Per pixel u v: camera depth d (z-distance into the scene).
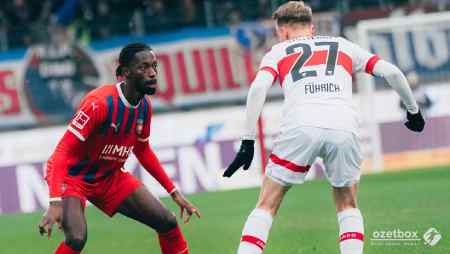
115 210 20.97
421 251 25.50
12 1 60.88
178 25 56.31
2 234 34.38
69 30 55.72
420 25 47.62
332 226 29.97
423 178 41.06
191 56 52.09
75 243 19.69
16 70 51.31
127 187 20.86
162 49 52.25
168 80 52.12
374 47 47.75
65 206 20.08
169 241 21.23
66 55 51.62
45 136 47.59
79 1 59.97
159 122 47.81
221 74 52.00
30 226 36.34
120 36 55.91
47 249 30.28
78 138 19.56
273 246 27.09
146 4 59.59
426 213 31.14
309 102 19.72
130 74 19.77
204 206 37.81
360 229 20.20
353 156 19.97
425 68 47.62
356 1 56.09
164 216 20.89
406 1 56.38
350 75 20.30
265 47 51.53
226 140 47.41
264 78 19.72
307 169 20.02
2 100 51.22
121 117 19.98
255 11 57.09
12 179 47.03
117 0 59.97
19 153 47.34
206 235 30.20
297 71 20.02
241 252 19.72
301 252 26.08
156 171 21.52
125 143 20.44
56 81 51.38
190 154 47.38
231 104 51.88
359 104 48.47
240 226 31.70
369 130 46.53
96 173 20.55
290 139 19.70
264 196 20.09
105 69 51.88
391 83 20.09
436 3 53.22
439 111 47.06
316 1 55.66
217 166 47.16
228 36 51.97
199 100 52.06
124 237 30.75
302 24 20.91
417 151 46.94
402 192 36.56
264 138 47.34
